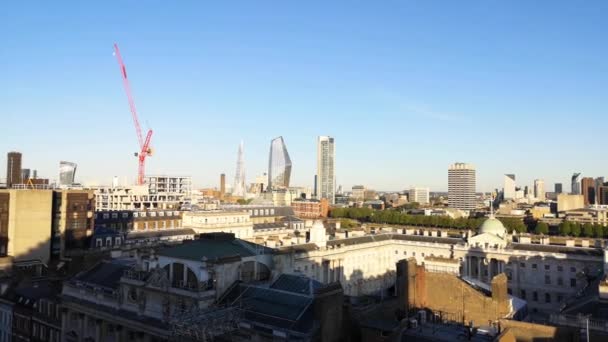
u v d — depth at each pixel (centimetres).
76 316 10800
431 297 10019
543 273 18775
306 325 7894
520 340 7894
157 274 9525
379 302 9606
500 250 19725
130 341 9744
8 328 12850
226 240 10731
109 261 11825
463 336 7662
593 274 16175
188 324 7731
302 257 17638
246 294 9056
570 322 8369
